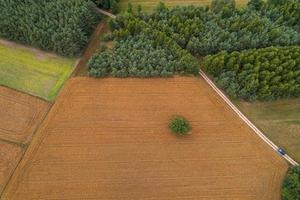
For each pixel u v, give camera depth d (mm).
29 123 54094
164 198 49281
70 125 54000
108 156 51844
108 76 58438
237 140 53875
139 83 57938
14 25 60219
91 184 49688
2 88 57156
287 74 55656
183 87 57875
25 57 60625
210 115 55719
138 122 54688
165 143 53188
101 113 55188
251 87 55375
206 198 49438
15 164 50656
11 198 48156
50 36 59406
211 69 57906
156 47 59562
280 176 51156
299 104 57469
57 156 51469
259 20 60844
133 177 50531
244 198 49531
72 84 57656
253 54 56812
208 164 51844
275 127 55188
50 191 48906
